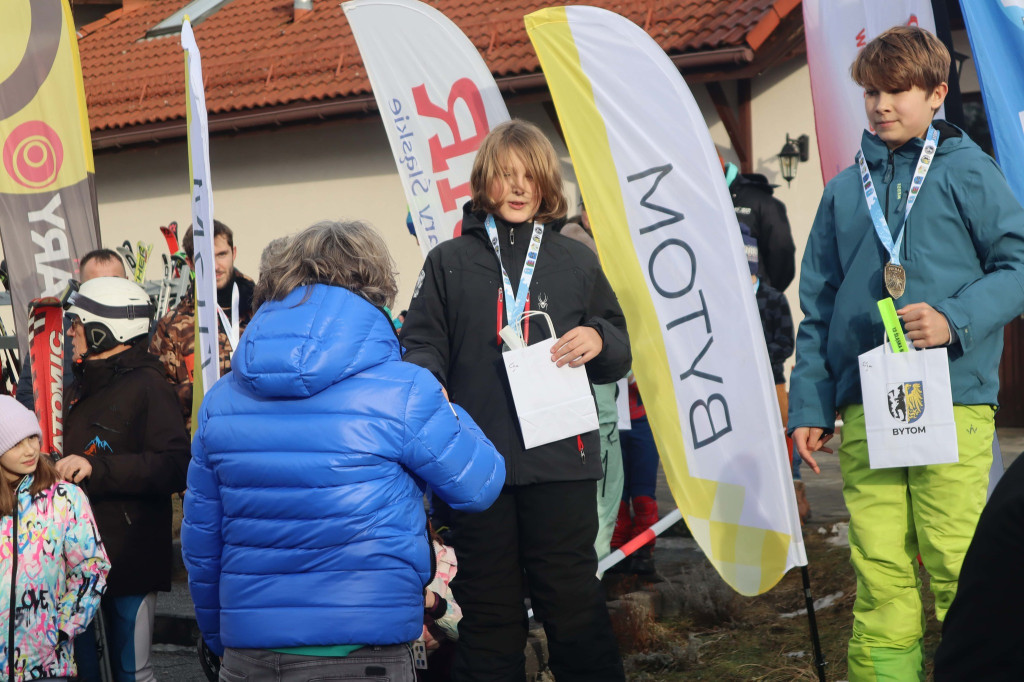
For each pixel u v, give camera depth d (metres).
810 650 4.41
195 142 3.98
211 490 2.64
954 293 3.02
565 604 3.32
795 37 9.86
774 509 3.81
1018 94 3.87
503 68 10.70
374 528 2.46
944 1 3.94
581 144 4.11
